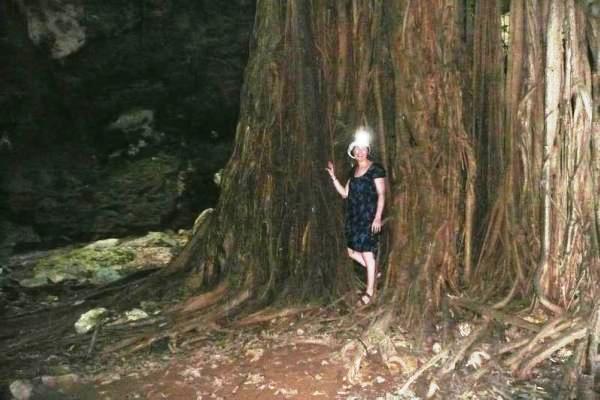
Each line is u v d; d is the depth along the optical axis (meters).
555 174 6.64
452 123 6.86
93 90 12.51
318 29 7.32
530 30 6.78
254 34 7.53
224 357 6.22
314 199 7.14
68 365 6.23
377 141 7.26
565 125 6.61
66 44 12.06
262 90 7.29
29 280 9.20
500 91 7.05
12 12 11.62
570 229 6.55
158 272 8.02
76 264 9.88
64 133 12.36
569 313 6.28
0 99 11.58
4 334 7.10
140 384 5.80
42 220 11.41
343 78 7.39
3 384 5.90
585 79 6.62
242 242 7.32
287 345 6.34
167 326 6.73
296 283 7.09
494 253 6.99
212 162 12.98
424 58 6.85
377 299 6.84
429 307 6.49
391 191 7.15
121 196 12.02
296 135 7.17
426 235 6.75
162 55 12.86
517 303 6.66
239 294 7.10
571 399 5.23
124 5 12.41
